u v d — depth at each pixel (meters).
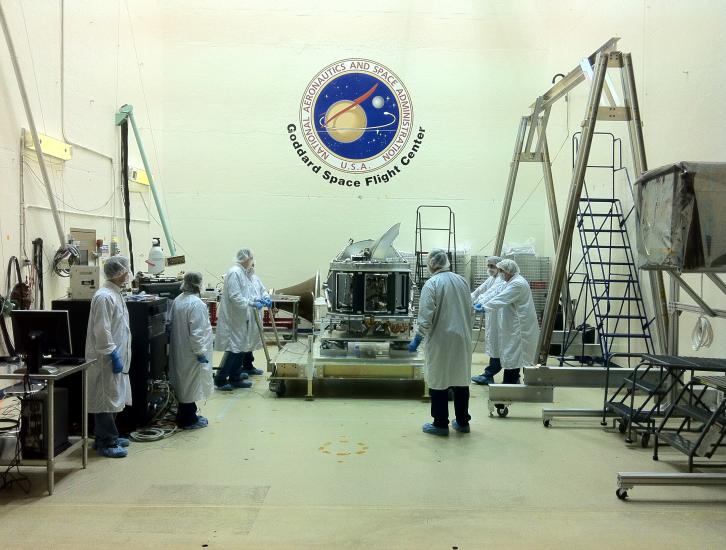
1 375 3.34
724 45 5.23
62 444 3.70
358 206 9.32
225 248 9.28
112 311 3.94
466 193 9.35
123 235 7.71
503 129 9.34
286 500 3.32
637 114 5.23
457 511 3.18
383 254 5.95
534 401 5.08
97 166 6.91
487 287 7.11
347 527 2.97
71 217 6.25
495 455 4.16
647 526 3.02
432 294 4.51
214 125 9.22
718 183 3.66
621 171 7.25
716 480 3.36
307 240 9.32
